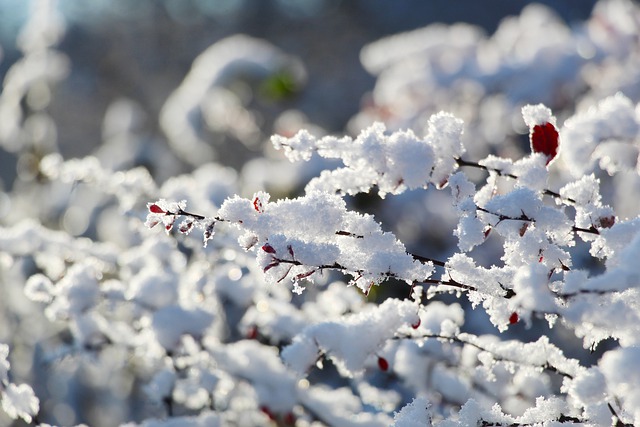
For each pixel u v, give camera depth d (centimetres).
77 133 1181
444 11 1446
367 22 1545
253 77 602
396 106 454
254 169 446
